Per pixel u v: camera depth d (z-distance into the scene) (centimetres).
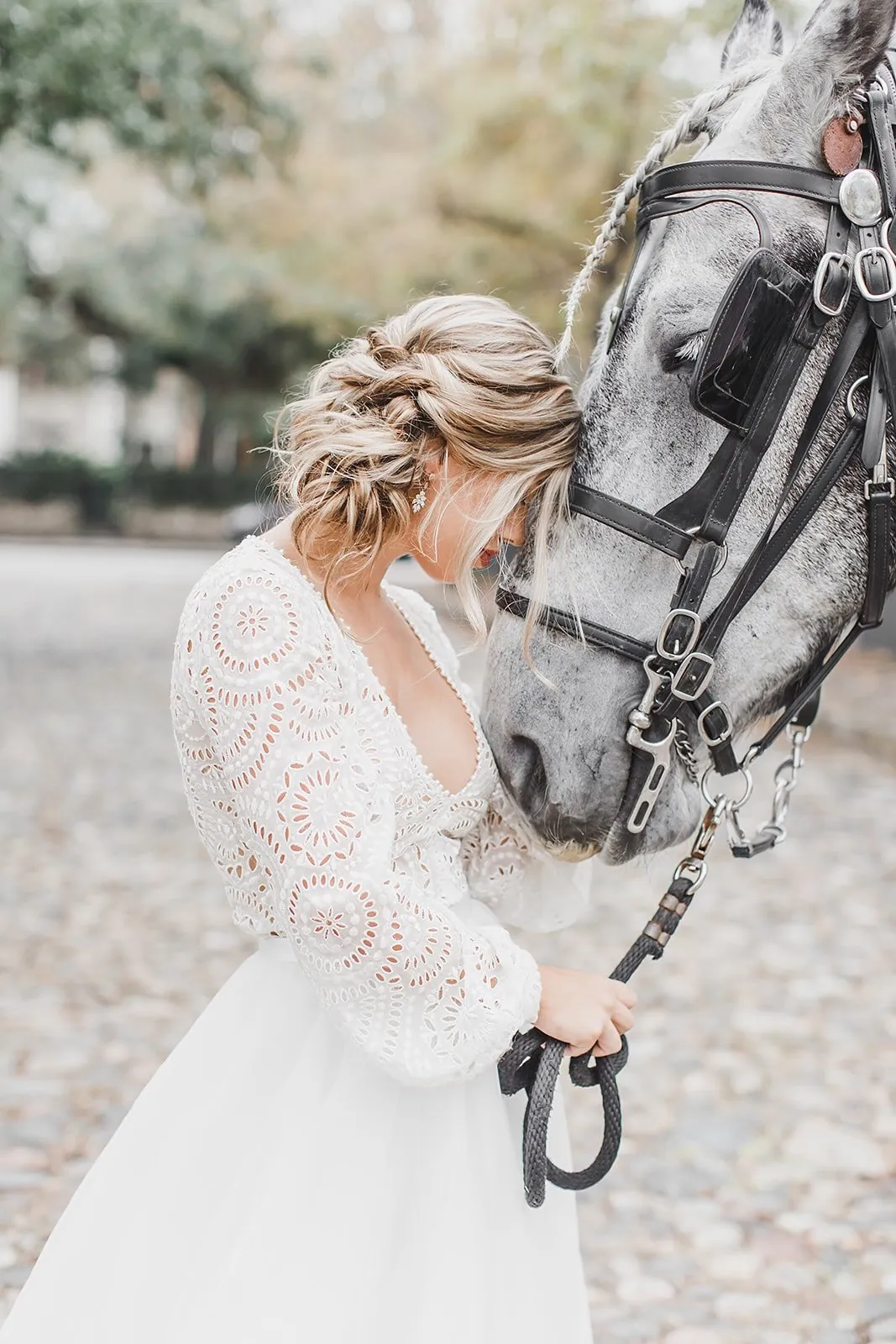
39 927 427
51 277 2506
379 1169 128
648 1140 293
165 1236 130
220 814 136
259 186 1573
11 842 527
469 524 131
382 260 1415
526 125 1166
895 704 833
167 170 1252
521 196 1233
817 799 626
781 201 140
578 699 144
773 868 509
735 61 176
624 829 147
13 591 1598
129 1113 139
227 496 2942
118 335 2716
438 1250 128
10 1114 296
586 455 143
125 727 789
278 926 136
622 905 470
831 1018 360
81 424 4250
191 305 2506
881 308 138
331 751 123
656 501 141
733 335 133
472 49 1244
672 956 411
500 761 148
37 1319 130
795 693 155
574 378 161
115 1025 349
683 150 200
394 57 1606
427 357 129
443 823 140
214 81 1166
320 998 128
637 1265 245
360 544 127
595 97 1037
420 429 129
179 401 3525
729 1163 282
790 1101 311
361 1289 124
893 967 399
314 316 1684
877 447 140
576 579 144
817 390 140
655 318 142
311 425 129
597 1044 130
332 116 1605
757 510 141
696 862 144
